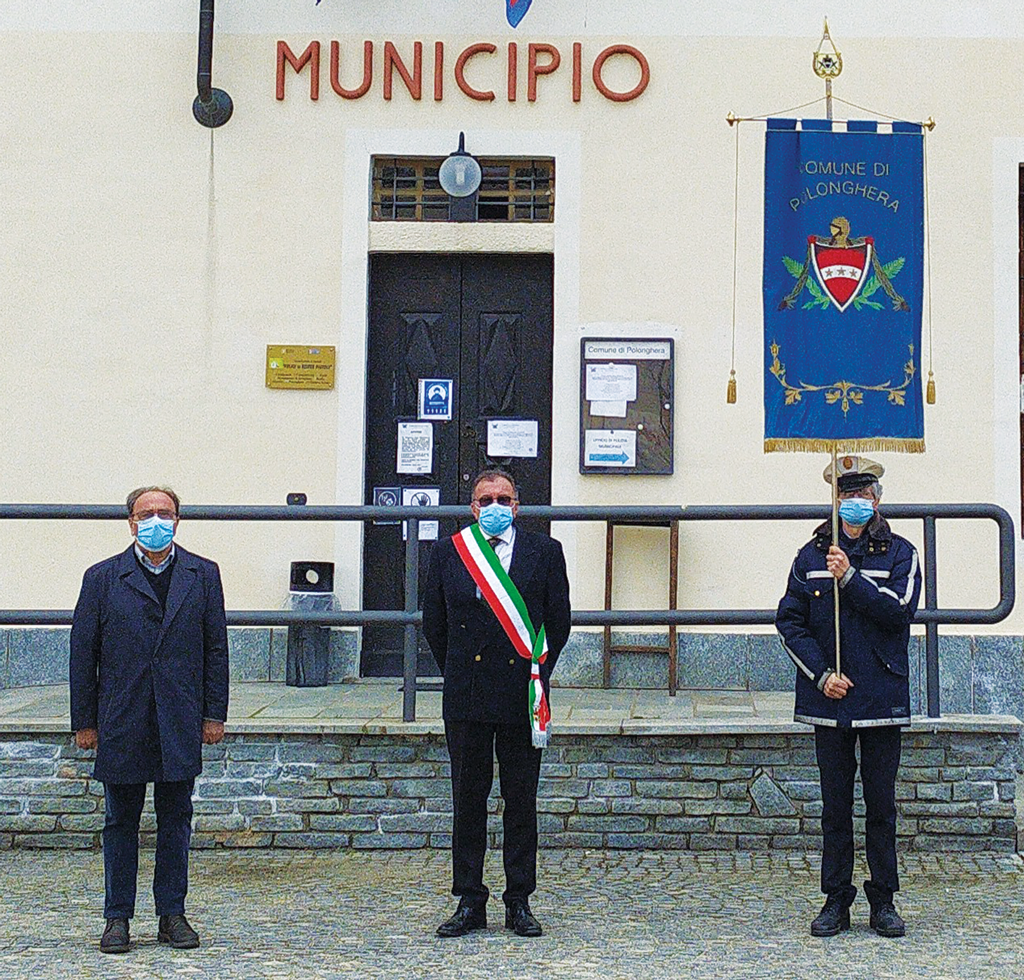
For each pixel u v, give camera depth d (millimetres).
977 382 9094
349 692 8688
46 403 9289
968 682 8930
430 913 6387
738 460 9148
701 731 7457
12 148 9367
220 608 6035
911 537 9148
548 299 9422
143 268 9320
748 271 9211
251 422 9258
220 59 9367
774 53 9273
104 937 5777
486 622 6109
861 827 7395
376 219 9414
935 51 9242
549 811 7523
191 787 5992
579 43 9312
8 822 7551
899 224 6887
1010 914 6367
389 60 9328
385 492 9391
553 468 9188
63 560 9266
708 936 6016
